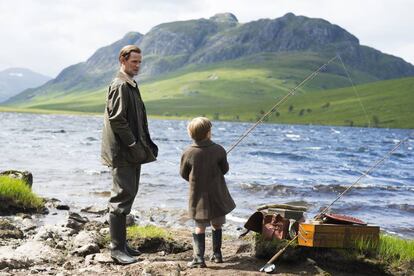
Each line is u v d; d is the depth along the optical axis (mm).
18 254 7168
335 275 6746
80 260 7242
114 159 6812
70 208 14898
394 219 16203
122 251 7043
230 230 12969
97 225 10984
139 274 6324
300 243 6906
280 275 6461
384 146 74938
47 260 7117
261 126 193375
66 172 25406
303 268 6848
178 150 47812
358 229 7055
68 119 192875
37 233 9250
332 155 49781
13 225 10102
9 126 98750
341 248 6988
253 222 7523
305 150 57156
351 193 22031
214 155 6941
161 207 16469
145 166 30328
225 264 6988
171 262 6898
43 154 36312
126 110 6805
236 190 21500
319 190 22281
